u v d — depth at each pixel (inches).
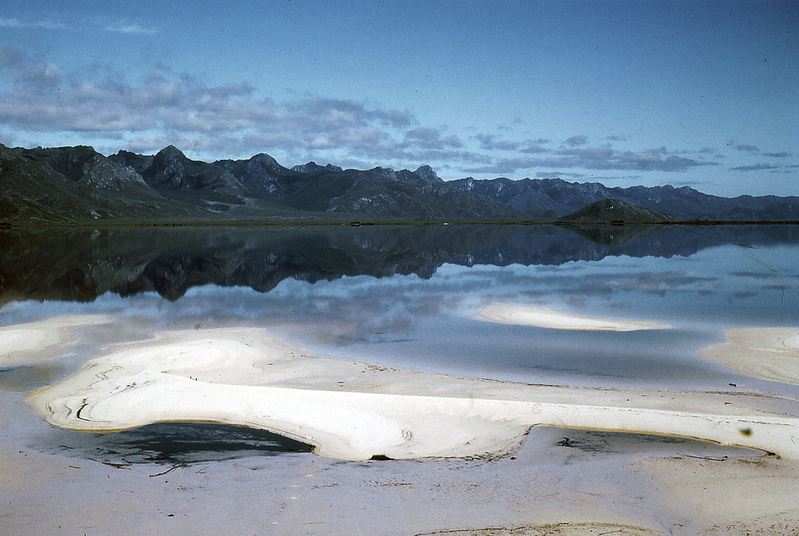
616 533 602.9
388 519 627.8
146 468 756.6
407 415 924.0
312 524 617.6
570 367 1285.7
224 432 872.9
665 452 805.2
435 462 773.3
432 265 3722.9
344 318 1855.3
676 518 633.6
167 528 609.6
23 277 2928.2
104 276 3004.4
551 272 3245.6
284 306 2092.8
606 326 1711.4
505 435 860.0
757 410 981.8
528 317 1857.8
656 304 2103.8
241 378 1176.2
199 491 690.8
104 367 1217.4
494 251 5022.1
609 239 7121.1
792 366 1268.5
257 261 3934.5
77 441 844.6
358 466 761.0
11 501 666.8
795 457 786.2
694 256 4387.3
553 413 924.0
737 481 718.5
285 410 940.6
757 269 3346.5
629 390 1107.3
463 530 607.2
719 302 2144.4
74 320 1781.5
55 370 1208.8
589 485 708.0
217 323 1756.9
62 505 657.6
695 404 1012.5
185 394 1000.2
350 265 3715.6
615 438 853.2
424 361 1336.1
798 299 2207.2
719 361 1323.8
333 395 991.6
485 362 1326.3
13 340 1480.1
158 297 2304.4
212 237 7145.7
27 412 960.3
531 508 652.7
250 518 629.6
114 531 604.7
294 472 742.5
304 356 1363.2
